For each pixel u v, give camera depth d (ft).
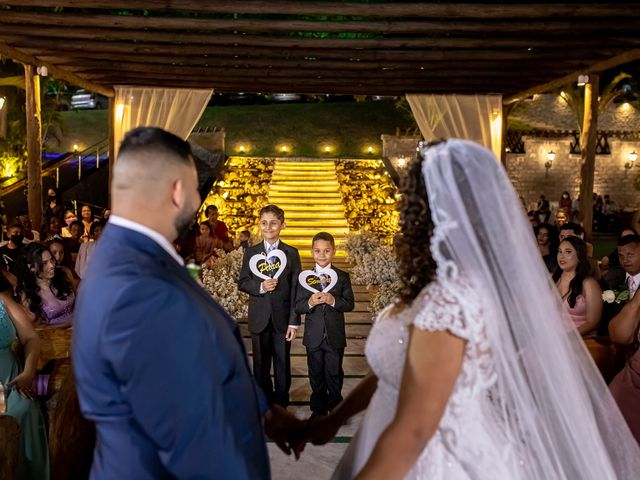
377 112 79.71
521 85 34.14
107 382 4.59
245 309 25.91
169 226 5.09
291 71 30.89
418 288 5.59
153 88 35.73
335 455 13.01
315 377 15.05
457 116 36.09
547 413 5.68
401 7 19.79
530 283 5.56
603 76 64.44
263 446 5.19
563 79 31.63
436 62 28.25
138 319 4.38
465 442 5.46
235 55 27.40
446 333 4.88
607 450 6.48
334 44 24.29
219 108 80.33
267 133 74.79
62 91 64.75
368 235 40.32
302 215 51.13
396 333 5.60
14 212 54.44
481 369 5.08
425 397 4.82
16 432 8.88
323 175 60.34
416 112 36.24
